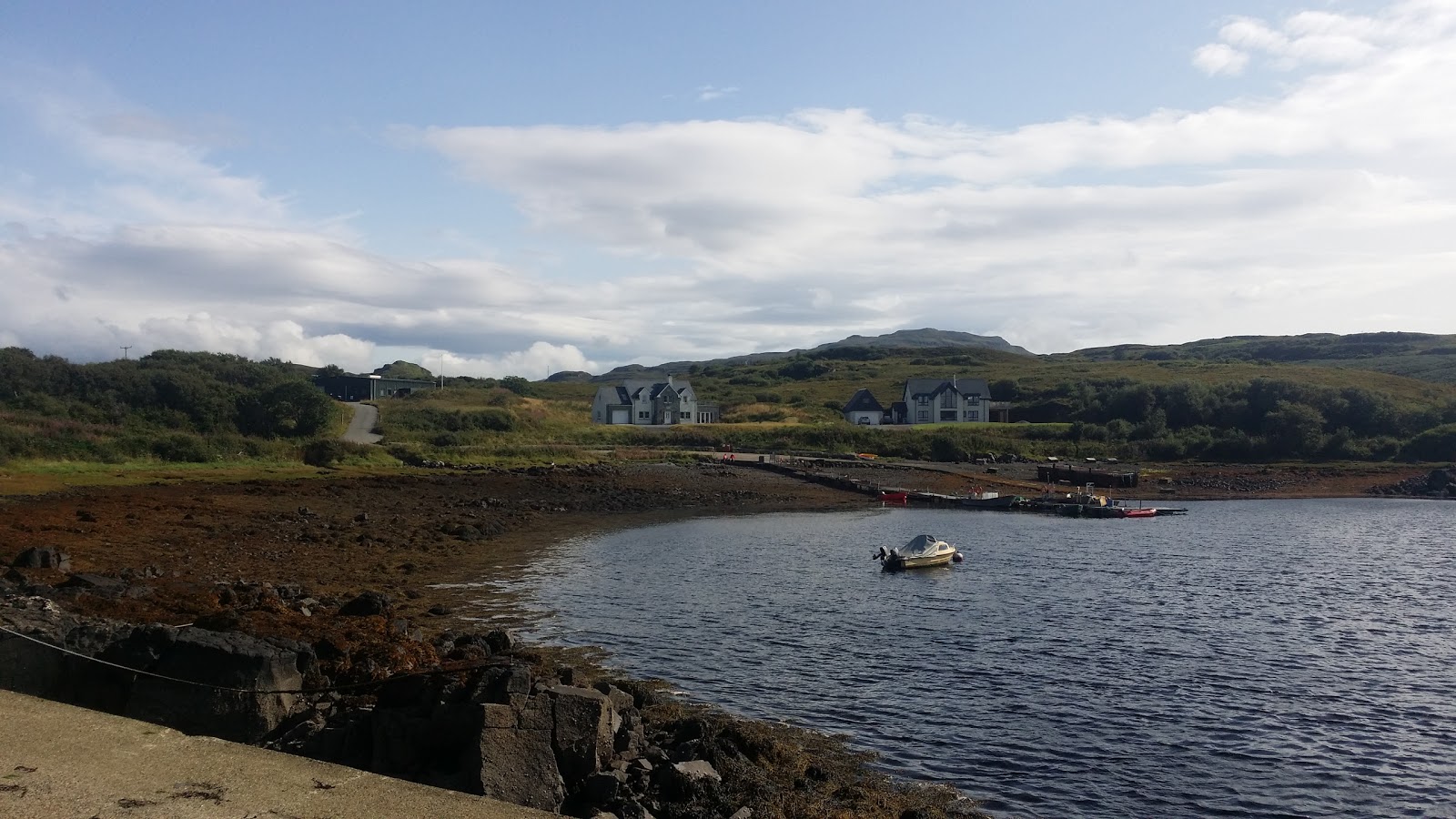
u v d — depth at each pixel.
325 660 16.48
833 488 82.00
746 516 63.47
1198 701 21.38
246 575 31.36
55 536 34.41
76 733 8.98
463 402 131.50
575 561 40.41
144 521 40.31
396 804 7.61
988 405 138.12
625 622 28.12
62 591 21.59
